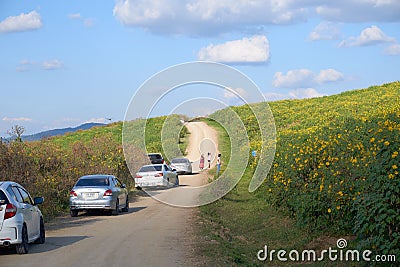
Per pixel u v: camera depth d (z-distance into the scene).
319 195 13.38
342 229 13.34
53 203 21.28
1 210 11.43
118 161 32.72
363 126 17.09
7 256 11.63
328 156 14.70
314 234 14.41
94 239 14.22
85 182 20.70
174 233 15.30
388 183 9.58
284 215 17.72
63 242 13.74
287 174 16.14
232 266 11.23
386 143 10.12
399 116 17.19
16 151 21.56
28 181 20.42
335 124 23.97
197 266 10.66
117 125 66.81
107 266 10.48
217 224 18.02
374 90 63.25
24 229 11.87
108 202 20.06
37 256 11.62
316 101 65.44
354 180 12.02
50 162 24.67
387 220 9.39
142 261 11.02
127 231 15.80
